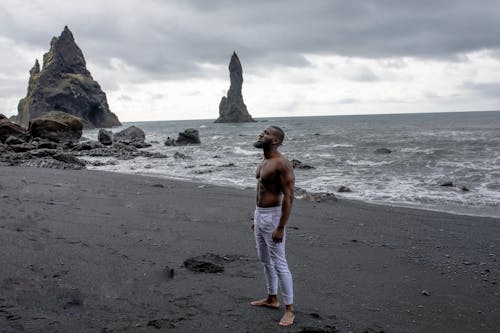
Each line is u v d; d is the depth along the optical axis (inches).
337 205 380.5
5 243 213.2
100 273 182.7
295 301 165.9
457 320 154.8
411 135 1638.8
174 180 544.7
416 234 282.0
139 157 984.9
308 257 226.4
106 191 422.9
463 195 446.6
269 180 144.9
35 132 1179.3
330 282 189.8
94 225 271.4
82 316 139.3
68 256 202.5
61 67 5177.2
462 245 257.1
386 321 151.2
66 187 432.8
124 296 159.6
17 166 683.4
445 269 212.1
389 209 363.9
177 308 151.6
